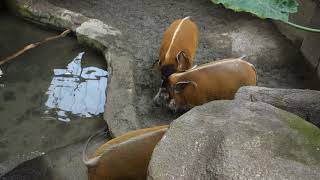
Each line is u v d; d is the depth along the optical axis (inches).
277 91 97.8
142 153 102.7
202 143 67.1
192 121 72.3
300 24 181.0
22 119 150.6
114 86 155.7
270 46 189.8
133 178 106.1
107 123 141.9
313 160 65.2
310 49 175.5
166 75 150.9
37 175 128.7
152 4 217.9
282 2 92.4
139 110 151.1
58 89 165.0
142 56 177.9
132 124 140.4
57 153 136.6
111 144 108.2
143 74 167.9
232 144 66.4
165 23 203.3
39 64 175.9
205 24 204.7
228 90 141.4
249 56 183.9
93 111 155.6
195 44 166.6
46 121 150.5
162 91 154.2
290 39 191.5
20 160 134.2
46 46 185.3
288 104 95.3
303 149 67.2
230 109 76.7
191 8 217.0
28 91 163.0
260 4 92.7
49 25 194.2
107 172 105.0
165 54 153.7
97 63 178.4
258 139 67.9
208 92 142.5
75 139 143.1
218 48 188.2
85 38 182.1
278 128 71.2
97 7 211.0
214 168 62.9
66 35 190.2
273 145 67.2
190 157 65.2
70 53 182.2
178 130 70.5
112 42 179.2
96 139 142.2
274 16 91.6
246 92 98.7
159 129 107.4
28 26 196.7
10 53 180.5
